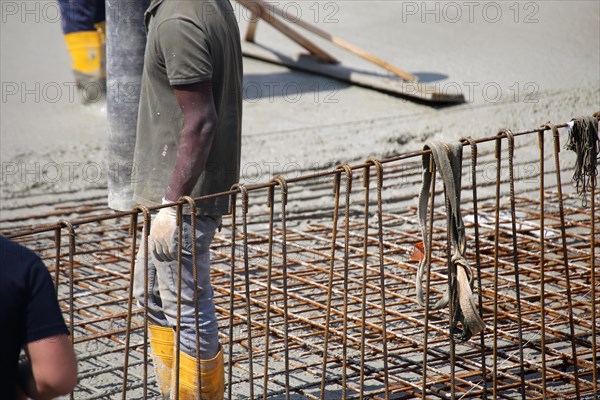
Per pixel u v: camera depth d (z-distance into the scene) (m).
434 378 16.09
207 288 14.03
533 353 17.28
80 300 19.83
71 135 31.64
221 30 13.22
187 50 12.64
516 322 18.41
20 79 38.00
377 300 19.78
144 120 13.86
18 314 9.11
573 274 20.66
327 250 22.84
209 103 12.88
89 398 15.49
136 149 14.09
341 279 20.89
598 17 48.19
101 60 34.22
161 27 12.81
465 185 27.72
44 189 26.78
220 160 13.68
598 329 17.98
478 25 47.25
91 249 22.03
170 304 13.88
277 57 41.25
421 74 39.19
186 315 13.80
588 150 14.55
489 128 32.88
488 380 16.12
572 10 49.50
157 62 13.21
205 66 12.73
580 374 15.98
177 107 13.41
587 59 41.38
